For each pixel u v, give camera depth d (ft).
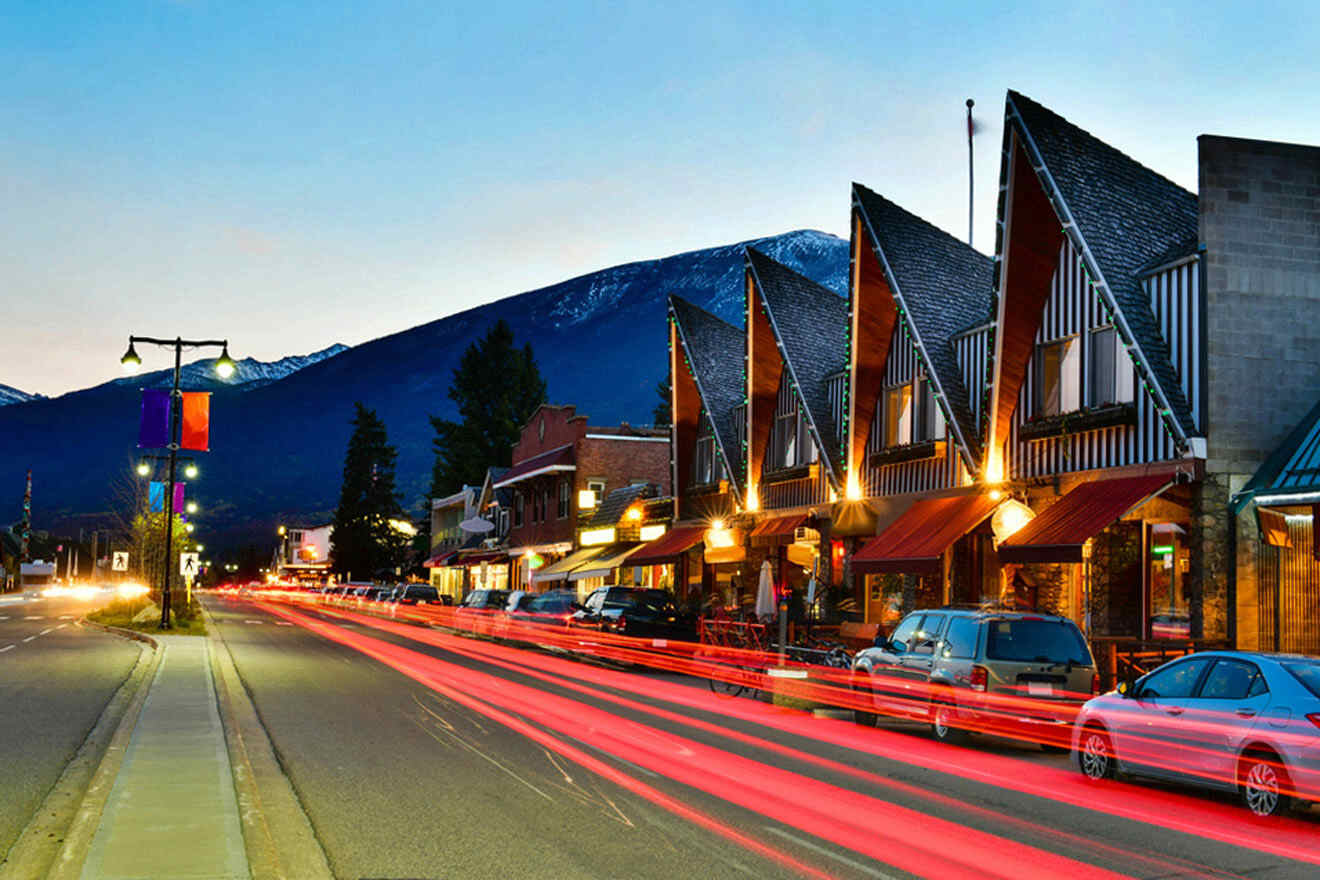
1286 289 73.77
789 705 68.28
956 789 40.01
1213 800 39.70
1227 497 71.05
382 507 379.14
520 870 27.09
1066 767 47.52
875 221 100.94
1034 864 28.43
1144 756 40.73
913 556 84.43
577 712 61.00
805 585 118.93
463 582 281.33
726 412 136.26
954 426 89.97
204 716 53.98
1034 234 82.94
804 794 37.65
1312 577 71.56
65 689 67.97
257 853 27.78
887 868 27.63
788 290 123.03
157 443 124.26
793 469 116.57
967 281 103.65
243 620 177.17
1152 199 85.10
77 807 33.53
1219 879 27.63
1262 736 36.09
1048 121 82.64
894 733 58.65
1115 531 76.89
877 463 102.12
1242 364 72.43
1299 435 70.95
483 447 321.93
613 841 30.17
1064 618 54.75
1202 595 70.23
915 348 94.07
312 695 67.41
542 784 38.60
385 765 42.29
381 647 116.88
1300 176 74.84
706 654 85.97
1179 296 74.13
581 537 182.50
